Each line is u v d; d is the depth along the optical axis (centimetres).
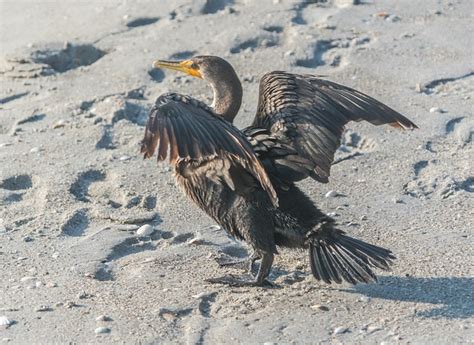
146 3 1933
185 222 1280
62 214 1294
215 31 1808
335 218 1280
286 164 1103
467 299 1082
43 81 1678
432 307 1067
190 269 1171
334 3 1922
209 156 1026
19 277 1152
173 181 1368
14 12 1947
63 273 1159
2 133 1527
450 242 1212
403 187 1355
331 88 1139
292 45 1745
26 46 1781
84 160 1425
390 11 1877
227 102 1233
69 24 1870
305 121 1115
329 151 1102
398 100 1576
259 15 1859
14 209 1312
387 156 1430
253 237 1107
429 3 1911
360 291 1106
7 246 1222
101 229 1259
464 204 1305
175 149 990
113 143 1480
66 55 1773
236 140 1015
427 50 1728
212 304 1093
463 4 1906
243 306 1081
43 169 1398
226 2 1936
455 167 1394
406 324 1034
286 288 1125
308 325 1038
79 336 1027
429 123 1506
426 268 1153
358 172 1394
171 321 1055
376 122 1119
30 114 1568
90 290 1120
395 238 1227
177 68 1254
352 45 1752
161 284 1133
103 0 1969
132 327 1041
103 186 1363
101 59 1739
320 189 1354
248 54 1731
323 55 1728
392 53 1720
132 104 1583
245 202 1106
